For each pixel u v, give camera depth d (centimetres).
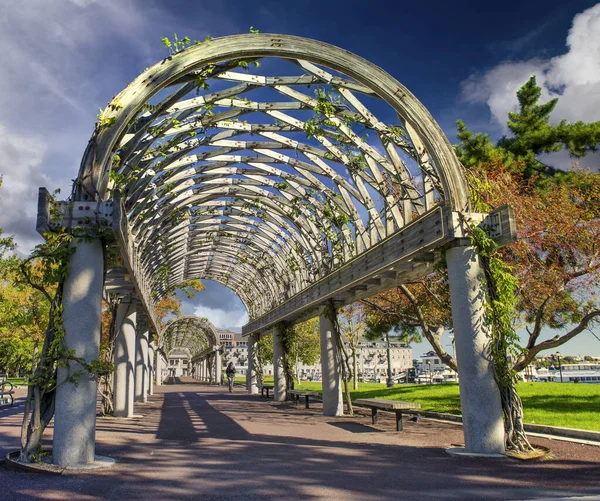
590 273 916
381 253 788
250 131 839
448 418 941
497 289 602
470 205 627
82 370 519
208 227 1445
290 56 632
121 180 620
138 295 1034
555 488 406
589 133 1229
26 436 513
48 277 528
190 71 603
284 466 506
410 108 640
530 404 1020
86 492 395
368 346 7781
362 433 777
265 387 1750
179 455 573
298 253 1334
